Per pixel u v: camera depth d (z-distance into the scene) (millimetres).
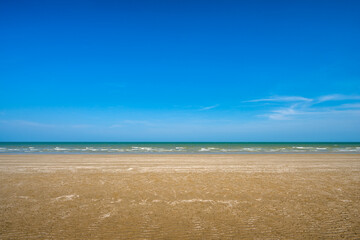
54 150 30594
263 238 4254
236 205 6188
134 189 7867
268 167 13055
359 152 27812
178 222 5027
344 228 4703
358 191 7605
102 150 31250
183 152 27922
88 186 8273
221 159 17766
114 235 4383
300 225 4852
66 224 4887
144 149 34250
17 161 15875
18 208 5895
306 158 18688
